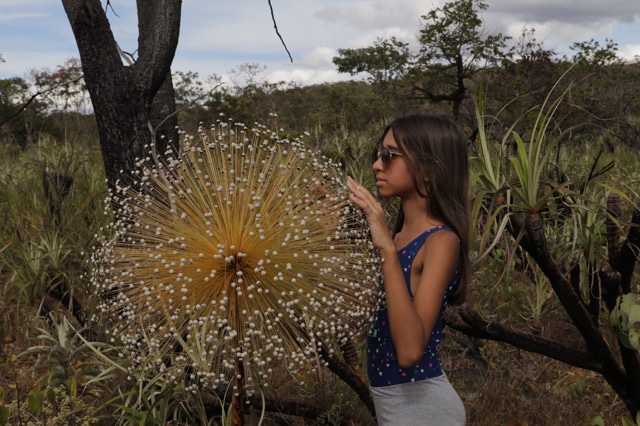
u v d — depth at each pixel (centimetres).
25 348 379
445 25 1229
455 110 1246
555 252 327
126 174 294
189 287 206
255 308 208
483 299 420
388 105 1359
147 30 299
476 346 407
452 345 405
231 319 208
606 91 1150
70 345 273
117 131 291
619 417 335
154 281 208
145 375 243
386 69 1362
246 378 226
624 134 864
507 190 239
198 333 204
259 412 301
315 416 300
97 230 414
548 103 958
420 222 202
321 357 268
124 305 226
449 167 197
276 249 205
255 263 206
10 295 414
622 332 260
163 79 298
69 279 366
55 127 1041
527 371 387
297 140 229
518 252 412
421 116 201
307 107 1508
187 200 214
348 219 226
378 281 208
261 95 1495
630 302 259
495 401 339
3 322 362
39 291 365
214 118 1369
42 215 480
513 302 415
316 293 206
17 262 422
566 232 329
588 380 375
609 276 262
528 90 1043
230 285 207
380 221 186
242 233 207
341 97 1514
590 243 283
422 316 182
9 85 1730
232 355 220
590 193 349
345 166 415
